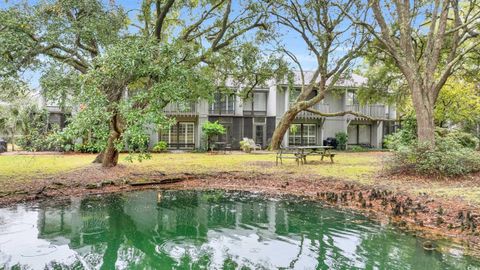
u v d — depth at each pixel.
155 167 13.41
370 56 17.91
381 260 4.55
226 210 7.56
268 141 25.97
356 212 7.24
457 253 4.77
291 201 8.45
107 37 10.70
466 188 8.70
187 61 11.52
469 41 16.69
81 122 8.49
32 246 5.15
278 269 4.31
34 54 9.73
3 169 12.08
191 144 25.84
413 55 12.15
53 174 11.01
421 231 5.80
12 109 11.96
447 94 18.39
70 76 9.71
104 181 10.19
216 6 14.50
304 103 20.66
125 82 9.73
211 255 4.82
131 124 9.33
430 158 10.15
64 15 10.24
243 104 25.39
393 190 8.78
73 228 6.11
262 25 15.76
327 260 4.59
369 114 27.14
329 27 17.08
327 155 15.05
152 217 6.93
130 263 4.54
